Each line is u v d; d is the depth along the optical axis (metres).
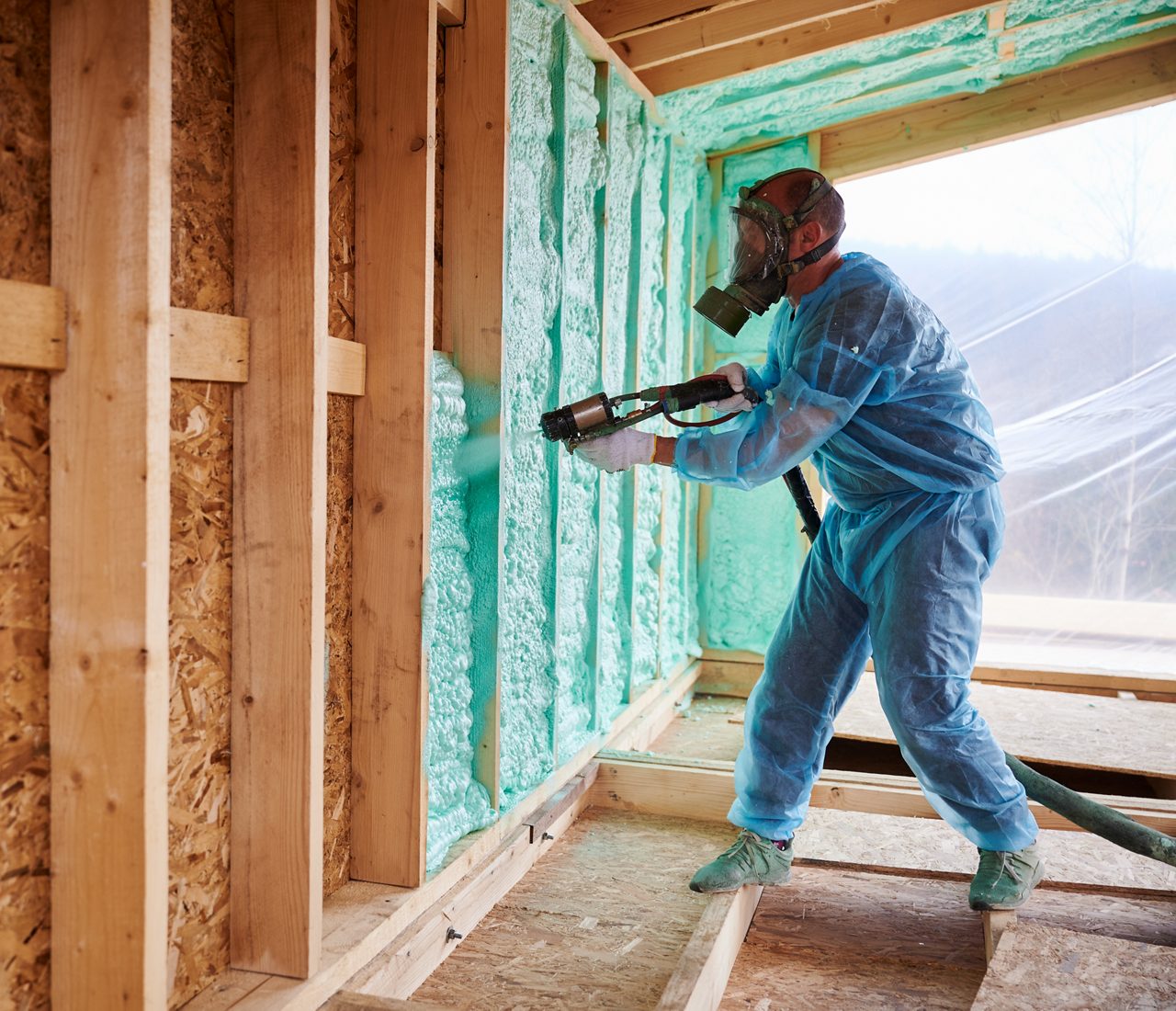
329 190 1.82
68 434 1.29
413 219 1.89
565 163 2.62
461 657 2.24
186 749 1.57
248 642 1.65
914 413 2.10
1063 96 3.94
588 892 2.36
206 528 1.59
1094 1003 1.80
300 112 1.56
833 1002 2.09
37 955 1.33
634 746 3.30
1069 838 2.69
